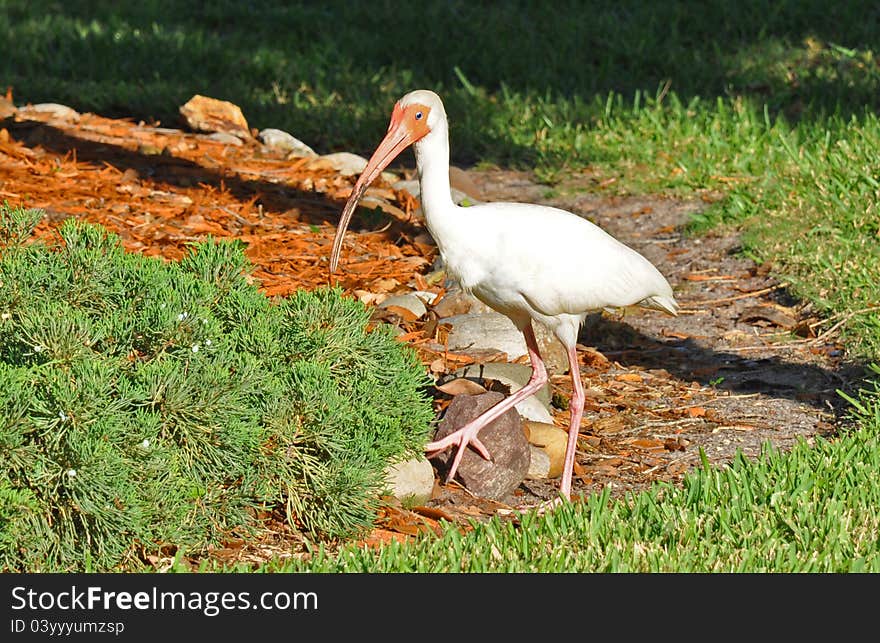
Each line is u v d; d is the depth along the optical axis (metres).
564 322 10.28
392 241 15.40
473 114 22.64
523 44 26.72
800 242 15.66
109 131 18.77
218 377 8.30
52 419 7.68
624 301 10.41
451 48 26.72
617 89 24.39
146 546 8.22
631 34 26.80
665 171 19.59
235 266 9.68
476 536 8.88
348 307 9.54
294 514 9.16
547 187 19.61
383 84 24.64
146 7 29.91
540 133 21.75
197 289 9.28
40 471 7.60
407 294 13.35
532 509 9.55
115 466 7.72
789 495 9.27
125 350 8.55
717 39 26.56
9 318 8.62
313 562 8.30
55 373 7.94
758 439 11.16
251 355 8.87
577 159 20.61
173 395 8.14
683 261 16.19
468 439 9.94
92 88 22.52
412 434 9.44
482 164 20.55
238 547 8.79
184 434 8.24
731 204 17.45
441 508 9.72
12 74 23.42
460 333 12.44
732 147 19.97
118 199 15.34
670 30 27.20
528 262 9.99
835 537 8.61
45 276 8.96
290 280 13.65
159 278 9.09
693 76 24.50
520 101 23.66
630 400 12.10
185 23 28.94
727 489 9.52
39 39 26.34
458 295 13.14
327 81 24.52
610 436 11.34
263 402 8.67
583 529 8.91
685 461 10.80
